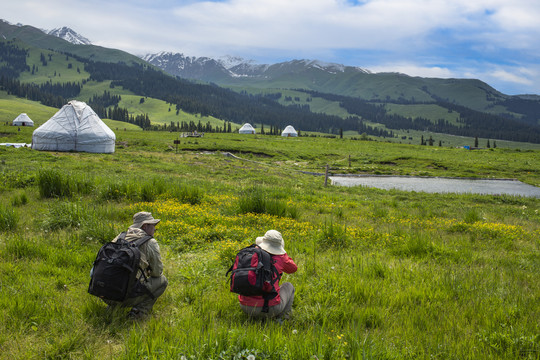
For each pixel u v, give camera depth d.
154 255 4.51
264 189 18.89
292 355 3.34
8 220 8.26
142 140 49.47
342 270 6.78
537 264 8.39
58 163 24.44
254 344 3.54
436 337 4.20
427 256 8.51
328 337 3.78
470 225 12.69
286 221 11.20
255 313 4.29
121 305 4.49
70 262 6.13
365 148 64.62
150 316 4.54
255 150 48.47
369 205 17.88
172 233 8.80
